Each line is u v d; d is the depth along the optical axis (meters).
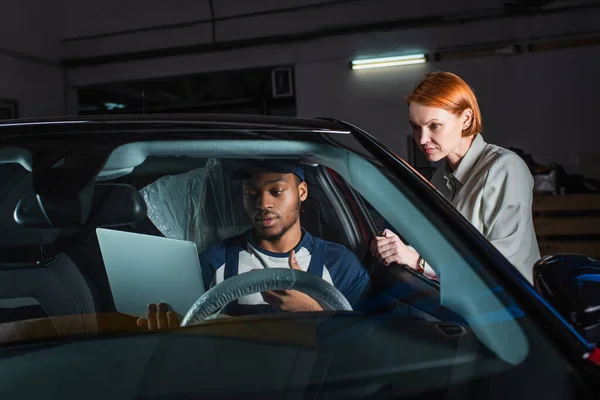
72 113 9.05
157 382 1.00
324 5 7.74
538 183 6.85
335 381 0.98
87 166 1.33
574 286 1.10
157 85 8.96
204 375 1.01
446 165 1.89
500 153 1.73
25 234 1.32
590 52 6.74
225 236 1.39
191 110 8.97
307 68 7.89
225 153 1.36
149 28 8.56
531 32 6.90
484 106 7.16
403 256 1.34
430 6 7.26
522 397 0.88
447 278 1.10
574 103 6.84
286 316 1.21
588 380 0.87
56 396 0.99
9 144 1.29
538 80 6.95
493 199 1.69
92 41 8.84
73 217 1.34
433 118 1.70
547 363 0.91
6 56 7.97
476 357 0.99
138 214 1.37
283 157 1.38
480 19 7.05
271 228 1.36
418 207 1.21
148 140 1.34
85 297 1.28
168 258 1.26
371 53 7.56
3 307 1.27
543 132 6.98
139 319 1.24
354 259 1.37
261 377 1.00
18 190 1.33
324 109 7.86
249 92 8.52
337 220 1.41
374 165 1.34
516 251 1.64
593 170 6.82
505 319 1.00
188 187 1.38
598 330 1.04
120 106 9.42
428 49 7.31
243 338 1.12
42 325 1.24
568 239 5.73
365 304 1.29
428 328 1.10
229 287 1.24
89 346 1.12
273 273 1.26
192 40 8.40
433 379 0.96
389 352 1.05
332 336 1.12
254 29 8.08
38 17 8.49
